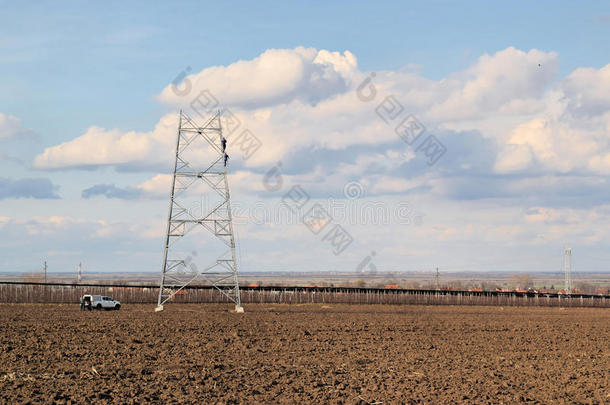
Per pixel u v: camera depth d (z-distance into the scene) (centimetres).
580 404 2553
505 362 3612
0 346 3878
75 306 8306
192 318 6272
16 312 6888
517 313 8556
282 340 4462
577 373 3262
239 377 2973
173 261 7238
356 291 11062
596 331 5700
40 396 2500
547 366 3497
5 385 2698
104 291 9694
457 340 4703
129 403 2416
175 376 2948
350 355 3753
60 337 4409
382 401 2525
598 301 11831
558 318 7506
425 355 3831
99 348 3856
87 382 2781
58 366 3177
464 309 9438
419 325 5922
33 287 9356
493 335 5134
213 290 9844
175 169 6962
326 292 10438
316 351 3900
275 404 2453
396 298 10744
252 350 3891
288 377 2992
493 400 2589
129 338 4403
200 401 2470
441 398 2594
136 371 3067
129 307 8225
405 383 2888
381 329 5419
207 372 3080
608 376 3194
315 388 2739
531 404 2538
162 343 4162
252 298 10031
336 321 6181
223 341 4312
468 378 3047
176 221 7056
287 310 7988
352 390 2719
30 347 3866
